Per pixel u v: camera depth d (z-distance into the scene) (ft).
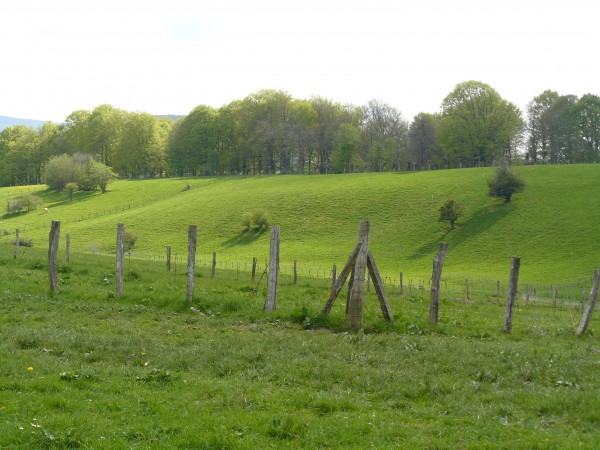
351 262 68.69
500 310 120.67
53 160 539.70
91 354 50.98
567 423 36.94
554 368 49.96
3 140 647.56
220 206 423.23
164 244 344.90
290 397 40.40
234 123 581.94
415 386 44.09
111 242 337.11
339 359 51.52
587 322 76.79
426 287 209.97
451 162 515.09
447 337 64.85
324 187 447.83
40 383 40.55
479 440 33.24
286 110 571.28
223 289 105.50
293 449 31.48
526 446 31.96
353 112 586.45
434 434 34.50
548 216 336.29
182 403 38.11
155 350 53.21
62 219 417.49
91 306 74.54
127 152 586.86
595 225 314.55
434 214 366.63
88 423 33.37
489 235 325.01
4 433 31.09
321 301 95.66
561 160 501.97
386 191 416.46
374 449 31.37
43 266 114.73
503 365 50.60
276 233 75.05
